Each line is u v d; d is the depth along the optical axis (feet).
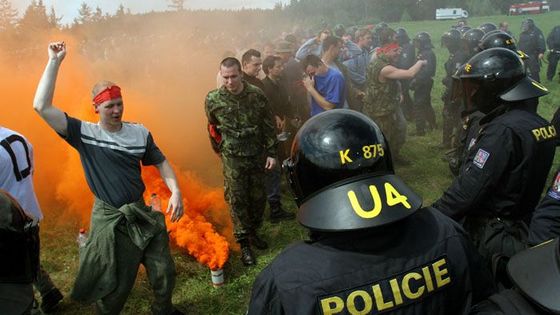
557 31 39.34
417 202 4.12
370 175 4.17
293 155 4.49
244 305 11.14
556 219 6.41
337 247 4.03
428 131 25.90
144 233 9.30
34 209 9.28
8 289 6.07
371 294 3.87
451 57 22.36
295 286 3.89
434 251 4.13
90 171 9.23
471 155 7.44
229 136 12.26
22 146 9.04
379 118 18.53
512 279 3.39
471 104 7.97
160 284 9.54
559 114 10.54
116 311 9.56
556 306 3.02
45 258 13.39
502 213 7.32
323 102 16.62
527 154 6.99
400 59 26.48
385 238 4.06
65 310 11.16
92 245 9.18
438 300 4.05
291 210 16.31
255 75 16.16
